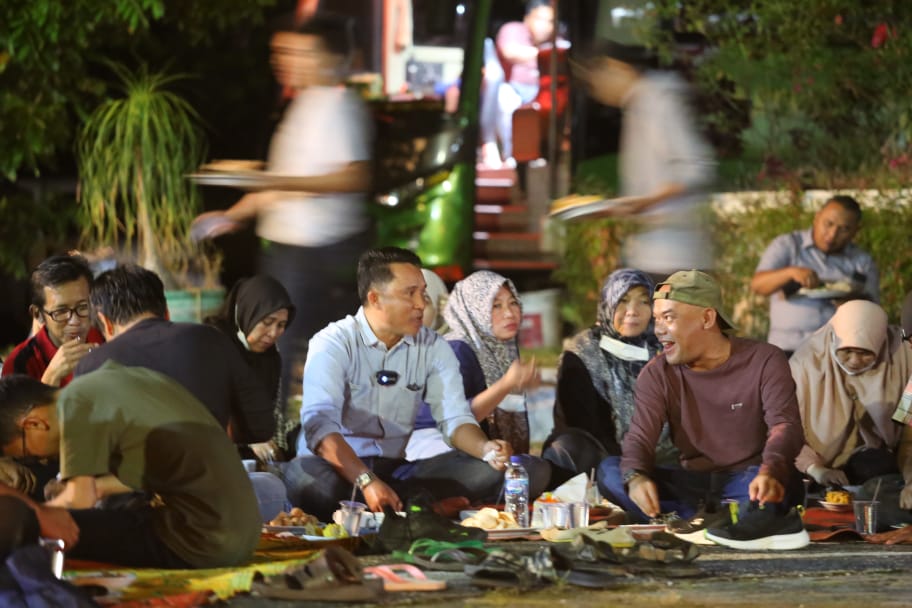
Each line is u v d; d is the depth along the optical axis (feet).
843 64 51.57
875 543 25.61
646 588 20.84
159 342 23.09
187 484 21.52
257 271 51.19
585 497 28.86
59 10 50.16
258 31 57.88
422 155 48.75
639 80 37.50
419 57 49.16
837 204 39.86
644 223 37.19
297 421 34.22
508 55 66.33
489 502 29.07
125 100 48.78
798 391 33.04
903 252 47.16
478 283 32.35
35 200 56.54
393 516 24.52
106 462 20.71
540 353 52.26
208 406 23.24
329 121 35.94
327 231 35.83
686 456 28.12
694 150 37.04
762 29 52.31
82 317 27.61
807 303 39.58
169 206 46.96
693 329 27.09
